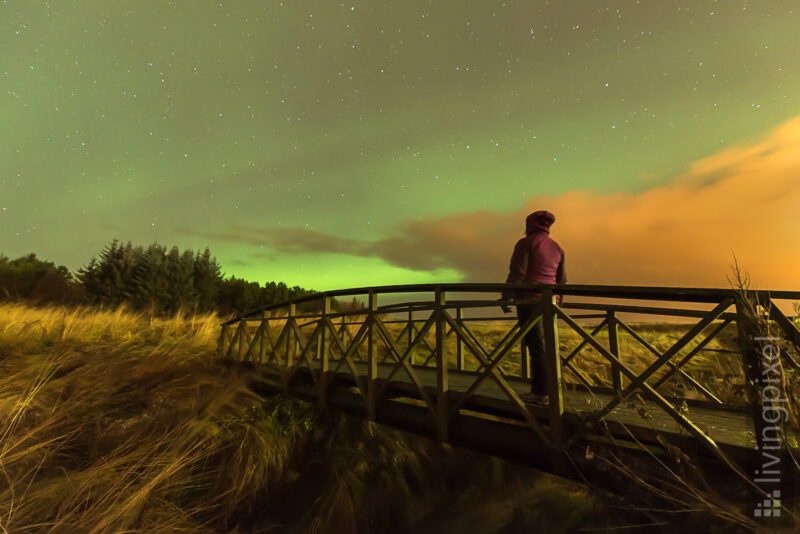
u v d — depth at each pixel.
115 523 2.86
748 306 1.90
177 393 4.64
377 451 4.74
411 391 3.38
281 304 5.37
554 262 3.06
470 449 2.92
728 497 1.86
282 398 4.92
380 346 7.81
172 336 7.67
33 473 3.12
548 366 2.48
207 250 35.56
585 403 2.82
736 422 2.44
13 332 5.96
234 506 3.65
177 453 3.68
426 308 3.32
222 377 5.51
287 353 5.06
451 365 6.68
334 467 4.41
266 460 4.16
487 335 8.48
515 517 3.69
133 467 3.25
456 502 4.34
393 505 4.29
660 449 2.13
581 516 2.94
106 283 29.02
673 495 2.01
